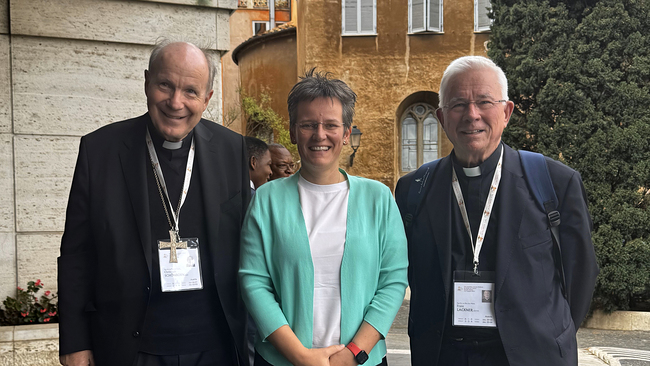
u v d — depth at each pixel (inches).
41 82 167.5
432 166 98.2
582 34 300.0
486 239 90.4
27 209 167.8
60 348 89.1
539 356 85.7
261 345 86.3
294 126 88.2
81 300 89.8
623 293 280.8
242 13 984.3
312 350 81.1
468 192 92.8
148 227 89.4
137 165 91.7
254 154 164.4
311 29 597.3
